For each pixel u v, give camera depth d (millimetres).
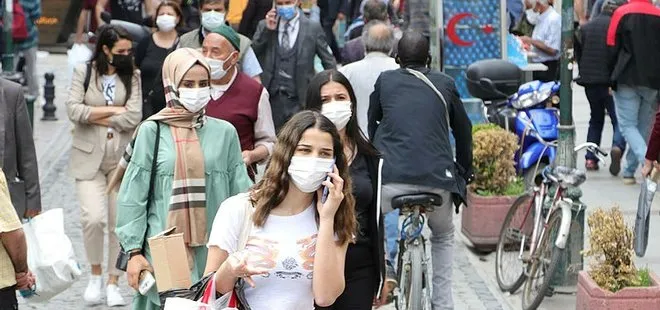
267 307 14453
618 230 21438
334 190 14352
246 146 21500
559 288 25125
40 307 24641
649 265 28188
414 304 20781
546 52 41281
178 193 17812
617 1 35125
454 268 28031
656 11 34094
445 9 39438
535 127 29078
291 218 14609
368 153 18016
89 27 52031
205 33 27266
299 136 14391
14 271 16938
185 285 16422
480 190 29109
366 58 26766
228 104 21312
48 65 62562
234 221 14633
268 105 21734
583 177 24359
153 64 27500
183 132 17984
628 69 33875
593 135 37375
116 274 24922
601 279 21422
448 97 22031
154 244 16391
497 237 28938
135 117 25016
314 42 31656
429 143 21531
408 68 22484
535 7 41438
